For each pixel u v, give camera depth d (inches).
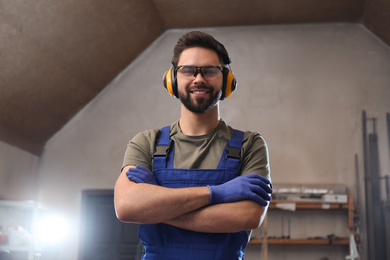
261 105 291.0
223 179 55.1
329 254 267.7
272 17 293.7
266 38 302.4
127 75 305.4
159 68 305.0
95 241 283.9
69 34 235.5
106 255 281.1
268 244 271.1
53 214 288.8
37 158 297.6
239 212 51.8
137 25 272.7
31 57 230.5
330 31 299.0
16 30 211.2
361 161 277.6
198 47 57.1
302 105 289.1
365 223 267.4
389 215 266.1
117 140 298.4
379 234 264.7
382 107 284.0
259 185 53.8
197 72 56.1
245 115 290.2
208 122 58.1
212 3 275.7
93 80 286.4
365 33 295.7
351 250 258.5
